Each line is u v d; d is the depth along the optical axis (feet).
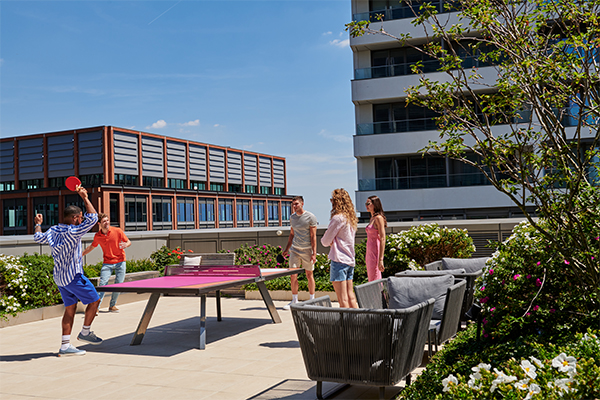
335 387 14.70
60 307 30.53
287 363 17.87
